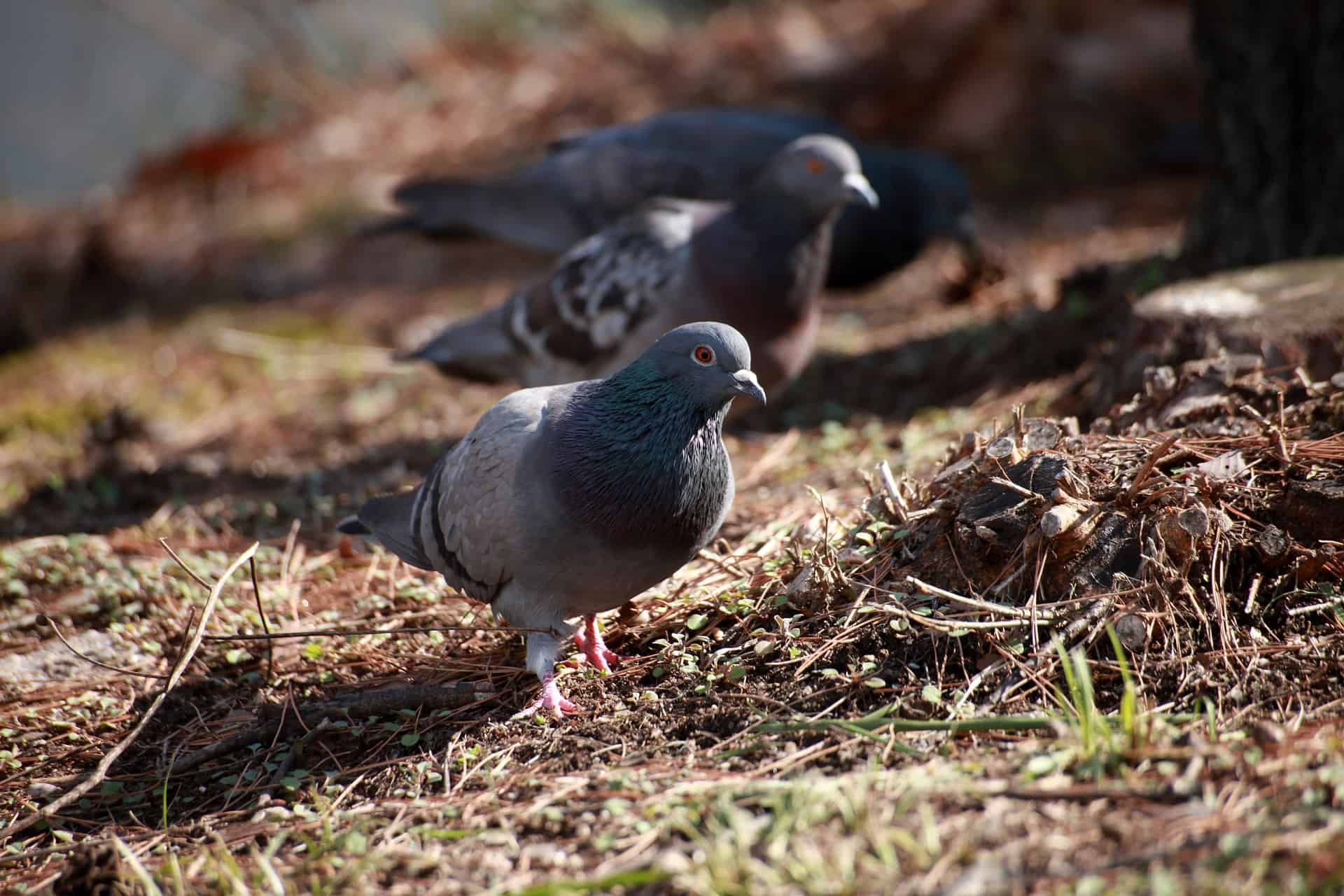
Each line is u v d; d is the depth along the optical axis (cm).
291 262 1998
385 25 2934
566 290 1130
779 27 2298
